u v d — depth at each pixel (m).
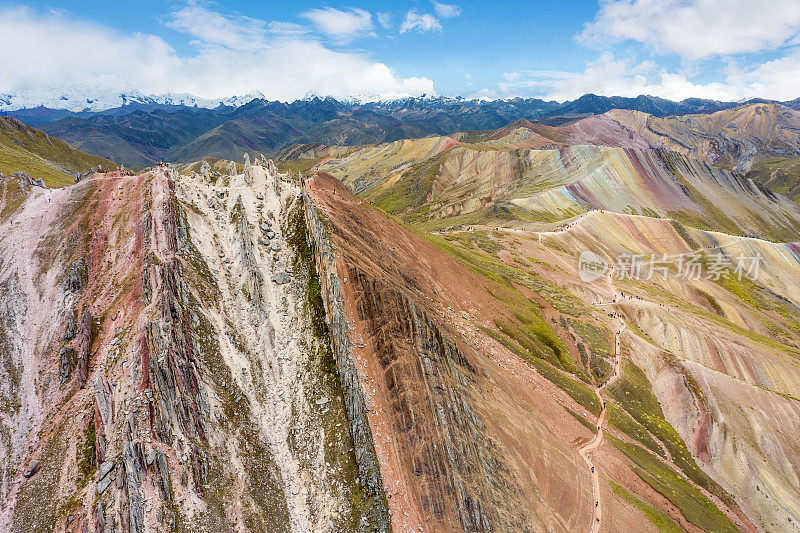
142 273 66.06
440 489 59.53
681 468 87.44
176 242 72.50
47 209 77.38
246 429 60.38
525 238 179.75
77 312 64.19
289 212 85.75
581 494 69.06
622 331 122.38
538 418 78.94
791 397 103.50
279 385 65.81
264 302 72.56
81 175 86.88
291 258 78.50
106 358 58.88
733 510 81.94
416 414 64.31
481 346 86.88
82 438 53.25
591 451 78.75
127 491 49.47
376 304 74.50
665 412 101.69
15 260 69.81
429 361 71.44
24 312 64.12
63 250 71.06
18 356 60.25
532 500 64.56
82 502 48.84
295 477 58.31
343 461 59.16
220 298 71.06
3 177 83.19
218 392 61.50
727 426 95.62
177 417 55.75
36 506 49.06
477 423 68.81
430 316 79.62
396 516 55.66
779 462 89.75
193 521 50.69
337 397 64.31
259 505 54.81
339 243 83.06
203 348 63.81
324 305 72.38
